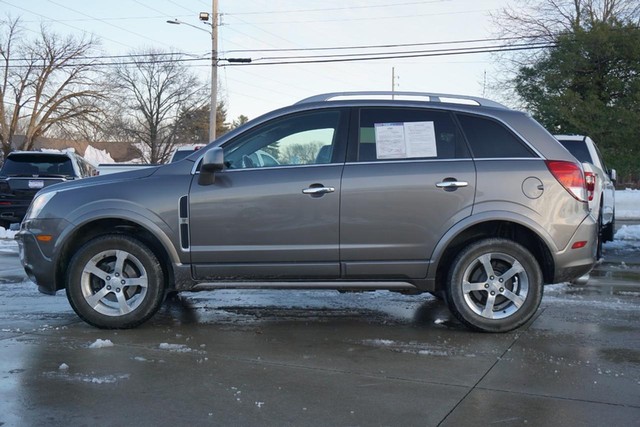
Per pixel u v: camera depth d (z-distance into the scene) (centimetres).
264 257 556
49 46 4419
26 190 1403
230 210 555
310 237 554
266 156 573
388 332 576
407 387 429
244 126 578
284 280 567
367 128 568
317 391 421
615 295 761
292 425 367
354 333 572
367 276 561
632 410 392
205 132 5500
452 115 570
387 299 732
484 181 550
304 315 646
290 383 436
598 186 773
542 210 550
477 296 569
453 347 525
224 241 557
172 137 5450
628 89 2736
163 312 655
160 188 561
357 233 553
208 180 557
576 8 3192
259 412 385
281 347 523
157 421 370
